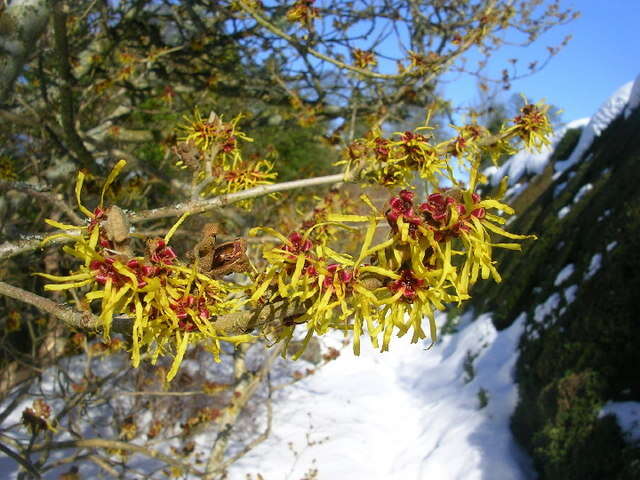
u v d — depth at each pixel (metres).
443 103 4.68
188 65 5.44
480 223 0.82
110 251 0.82
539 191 14.72
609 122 12.67
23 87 5.00
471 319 11.48
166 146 4.16
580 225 9.18
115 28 5.08
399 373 10.29
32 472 2.46
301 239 0.85
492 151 2.10
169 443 6.07
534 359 7.07
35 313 4.66
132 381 5.38
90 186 3.50
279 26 4.86
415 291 0.83
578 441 4.84
